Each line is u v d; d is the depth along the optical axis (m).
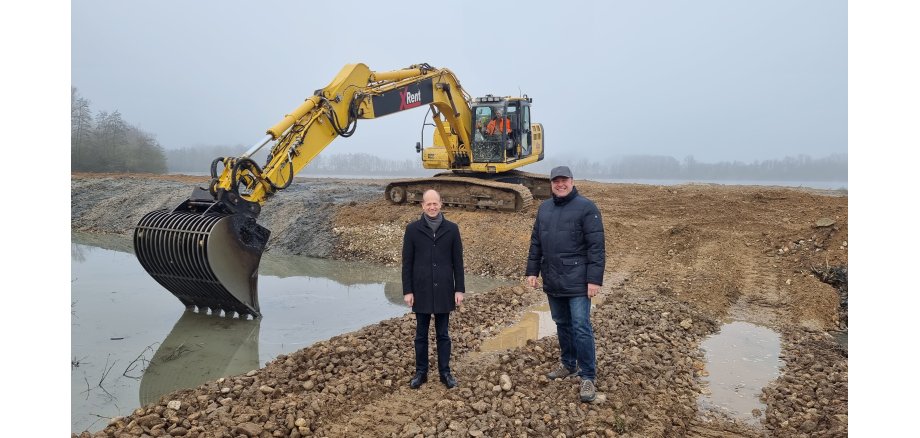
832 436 4.48
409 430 4.49
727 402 5.43
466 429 4.47
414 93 13.12
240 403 4.90
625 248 11.82
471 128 15.54
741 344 7.10
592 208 5.02
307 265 12.77
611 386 5.19
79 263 12.30
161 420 4.56
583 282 5.02
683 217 13.45
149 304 9.05
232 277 8.05
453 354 6.33
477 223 13.73
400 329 7.01
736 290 9.29
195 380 6.16
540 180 16.75
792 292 9.09
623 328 7.14
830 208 12.30
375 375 5.56
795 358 6.51
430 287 5.19
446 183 15.15
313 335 7.68
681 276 9.88
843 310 8.34
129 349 7.10
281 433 4.43
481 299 8.65
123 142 46.31
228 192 8.30
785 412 5.07
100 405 5.48
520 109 15.88
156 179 23.55
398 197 15.86
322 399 4.96
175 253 7.84
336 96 10.47
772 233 11.48
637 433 4.54
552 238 5.10
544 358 6.03
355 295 9.98
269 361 6.57
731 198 14.87
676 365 6.12
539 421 4.56
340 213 15.48
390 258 12.84
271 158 9.35
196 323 8.15
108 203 19.02
